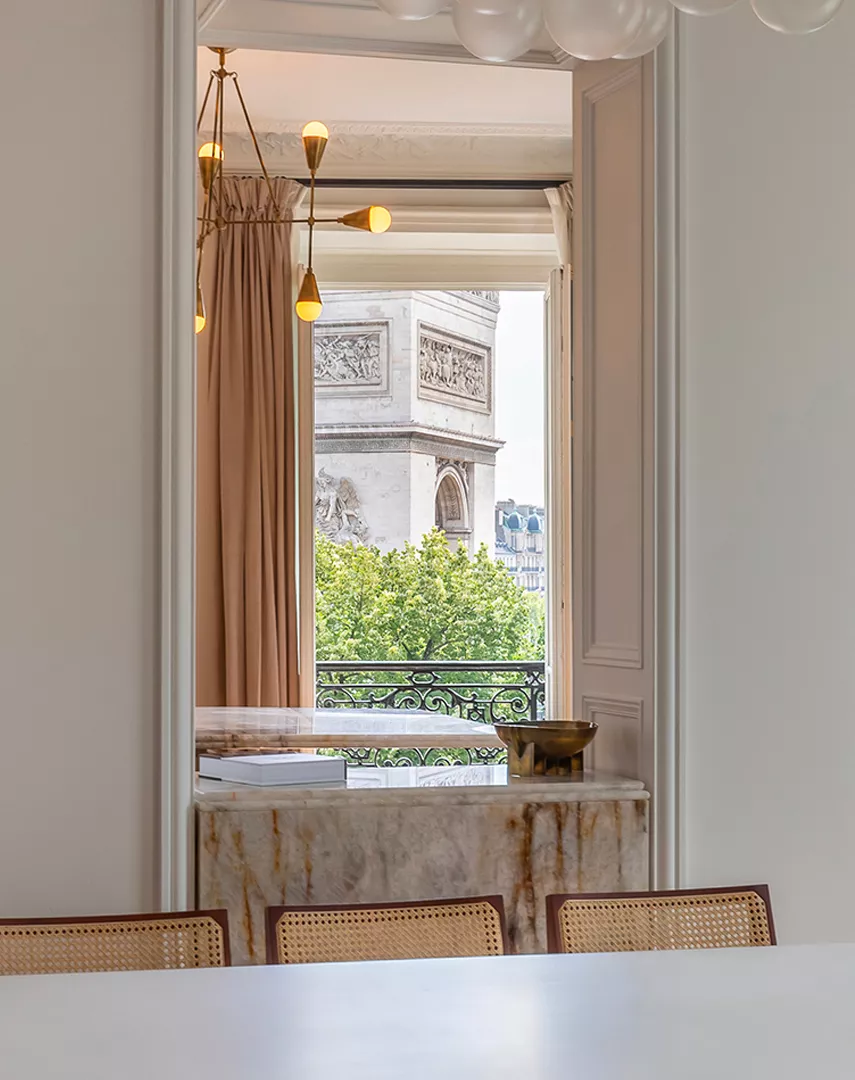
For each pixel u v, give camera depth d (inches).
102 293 114.7
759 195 131.1
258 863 113.8
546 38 133.4
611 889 122.0
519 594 447.8
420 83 214.5
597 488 134.6
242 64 205.8
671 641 124.9
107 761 113.3
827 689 131.5
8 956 81.4
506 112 228.4
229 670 225.8
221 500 228.4
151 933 83.8
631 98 130.3
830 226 133.7
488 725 174.4
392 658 433.4
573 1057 59.9
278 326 231.5
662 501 125.5
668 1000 70.0
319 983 74.0
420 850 117.0
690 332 127.6
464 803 118.0
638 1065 58.7
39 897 112.1
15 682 112.2
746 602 128.8
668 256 126.3
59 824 112.6
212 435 229.5
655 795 124.3
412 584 436.5
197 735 162.7
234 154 233.5
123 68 115.7
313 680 235.8
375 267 247.3
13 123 113.7
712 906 92.1
